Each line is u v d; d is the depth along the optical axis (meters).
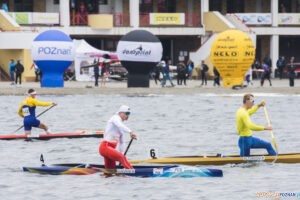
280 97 131.88
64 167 52.69
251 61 156.50
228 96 135.50
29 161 58.28
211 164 55.72
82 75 181.12
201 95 137.50
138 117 96.50
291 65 154.12
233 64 154.25
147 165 53.44
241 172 52.81
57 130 82.19
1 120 93.25
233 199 43.53
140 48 144.75
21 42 178.38
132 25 198.50
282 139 72.19
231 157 56.06
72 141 71.56
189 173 51.31
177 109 108.38
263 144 56.25
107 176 51.47
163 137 74.38
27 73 180.38
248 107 56.31
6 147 67.12
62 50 145.75
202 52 195.50
